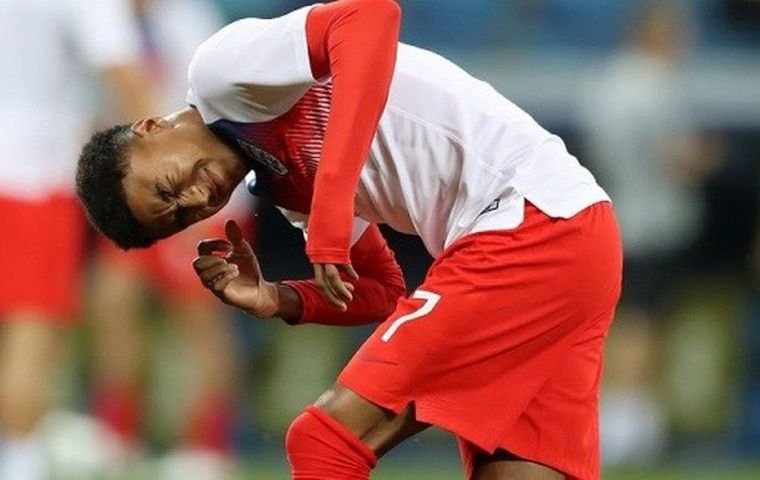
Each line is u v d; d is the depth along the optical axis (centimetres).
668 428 3900
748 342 3950
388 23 1686
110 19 2722
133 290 3425
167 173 1733
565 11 4284
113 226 1767
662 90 3891
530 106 4034
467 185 1777
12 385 2670
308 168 1764
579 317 1769
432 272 1777
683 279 3925
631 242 3878
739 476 3597
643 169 3891
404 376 1733
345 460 1728
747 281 3959
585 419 1791
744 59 4119
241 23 1750
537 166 1775
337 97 1673
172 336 3684
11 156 2656
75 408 3750
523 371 1761
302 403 3828
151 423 3691
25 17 2655
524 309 1745
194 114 1764
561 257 1747
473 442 1747
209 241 1828
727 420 3925
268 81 1700
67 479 3400
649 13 3916
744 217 3972
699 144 3956
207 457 3322
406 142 1784
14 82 2664
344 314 1920
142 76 2753
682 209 3900
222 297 1839
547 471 1777
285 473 3512
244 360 3831
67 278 2709
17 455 2680
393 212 1828
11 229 2664
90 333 3722
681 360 3916
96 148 1764
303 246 3844
